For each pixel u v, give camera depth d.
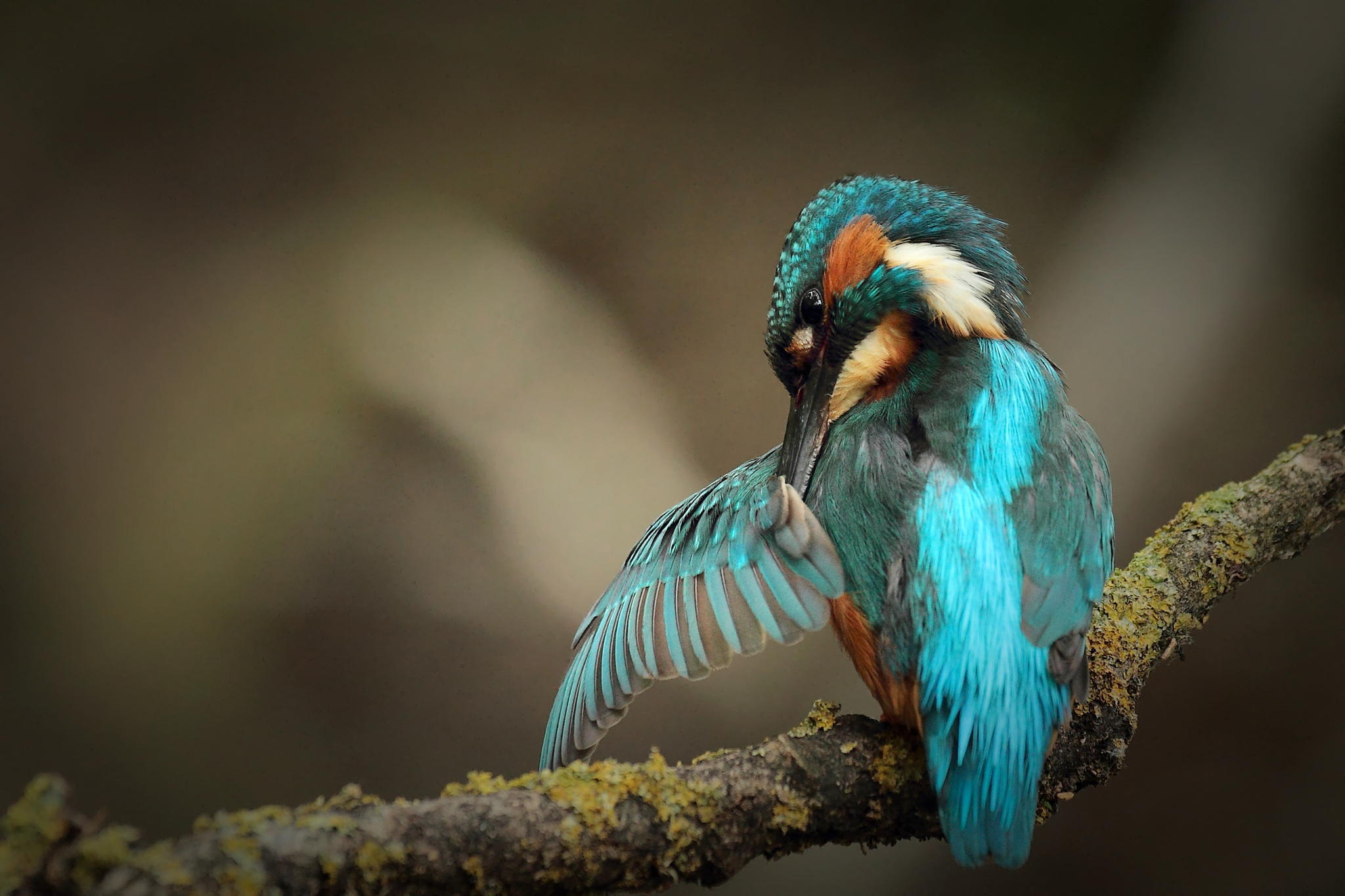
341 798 2.75
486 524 3.57
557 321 3.86
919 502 2.78
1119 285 3.77
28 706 3.31
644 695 3.27
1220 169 3.78
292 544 3.51
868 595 2.78
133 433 3.68
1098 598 2.78
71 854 2.73
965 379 2.79
